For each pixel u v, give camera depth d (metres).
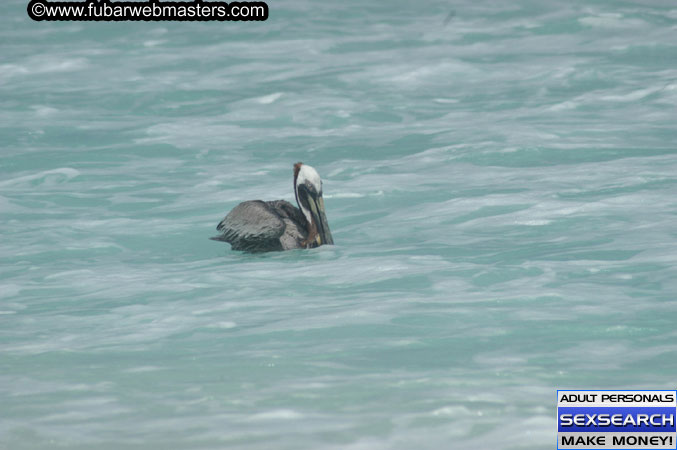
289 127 48.44
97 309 21.81
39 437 13.66
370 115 50.72
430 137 44.31
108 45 73.38
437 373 16.28
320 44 71.69
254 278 24.30
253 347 18.31
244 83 59.72
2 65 66.38
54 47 72.81
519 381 15.80
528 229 28.44
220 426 13.95
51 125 49.59
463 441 13.26
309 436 13.50
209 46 72.19
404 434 13.52
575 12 78.31
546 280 22.67
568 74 58.31
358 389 15.52
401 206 32.62
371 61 65.25
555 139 42.06
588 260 24.36
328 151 42.78
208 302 22.06
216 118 50.81
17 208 33.97
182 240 29.41
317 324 19.78
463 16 81.06
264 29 77.88
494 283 22.70
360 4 88.50
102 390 15.80
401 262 25.17
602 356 17.16
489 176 36.22
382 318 20.03
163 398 15.32
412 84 58.12
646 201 30.84
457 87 57.22
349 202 33.62
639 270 23.16
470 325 19.34
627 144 40.62
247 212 27.61
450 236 28.20
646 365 16.56
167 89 58.22
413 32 75.56
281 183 36.91
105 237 29.77
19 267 26.31
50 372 16.94
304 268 25.16
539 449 12.96
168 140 45.88
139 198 35.22
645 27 72.44
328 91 56.53
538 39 70.94
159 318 20.83
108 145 45.09
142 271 25.59
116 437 13.62
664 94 51.50
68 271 25.72
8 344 19.03
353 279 23.75
